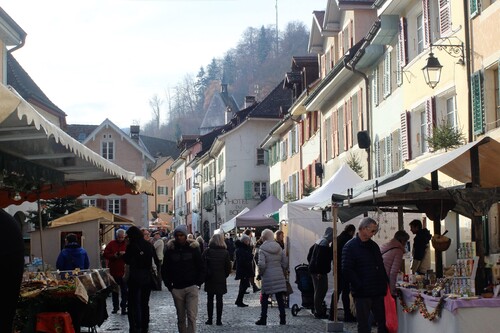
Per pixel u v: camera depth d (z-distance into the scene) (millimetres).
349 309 16016
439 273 12680
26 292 9766
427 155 21109
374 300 10719
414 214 19609
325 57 37688
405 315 11367
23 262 5004
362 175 28844
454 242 20078
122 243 18297
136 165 67000
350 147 31016
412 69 22688
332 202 13922
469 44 18422
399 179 11773
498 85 17203
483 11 17609
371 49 26281
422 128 22703
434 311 9656
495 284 9781
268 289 16141
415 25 23062
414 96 22547
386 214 19359
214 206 71312
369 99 28250
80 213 27531
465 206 10188
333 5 33781
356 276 10680
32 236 24500
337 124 33469
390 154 25391
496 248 16953
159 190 116625
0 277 4805
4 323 4840
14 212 30156
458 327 9109
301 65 43844
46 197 13945
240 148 64438
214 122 118500
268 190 64438
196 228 84438
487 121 17375
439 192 10344
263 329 15320
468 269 9945
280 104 64625
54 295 10344
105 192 13891
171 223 114062
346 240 15586
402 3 23141
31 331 9836
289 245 19141
